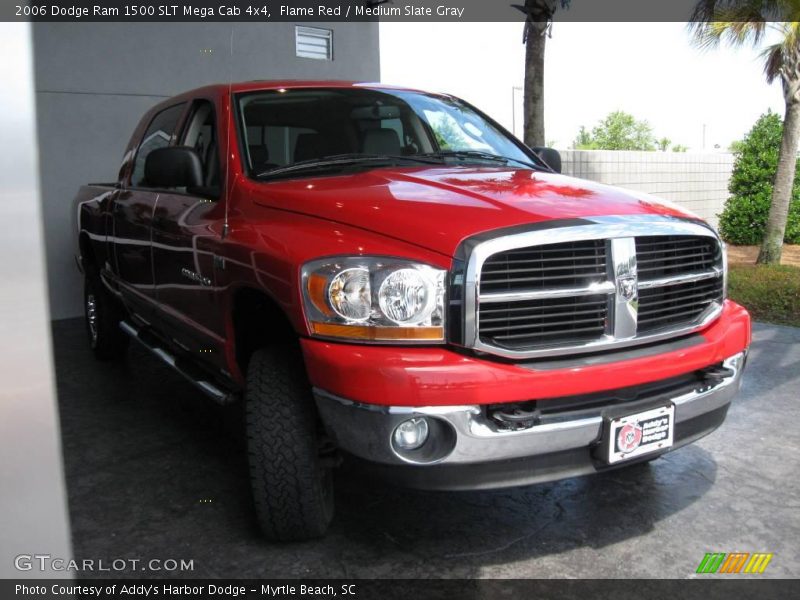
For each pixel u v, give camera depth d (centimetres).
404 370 240
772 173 1333
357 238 263
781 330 652
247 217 315
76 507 331
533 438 250
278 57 812
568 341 261
